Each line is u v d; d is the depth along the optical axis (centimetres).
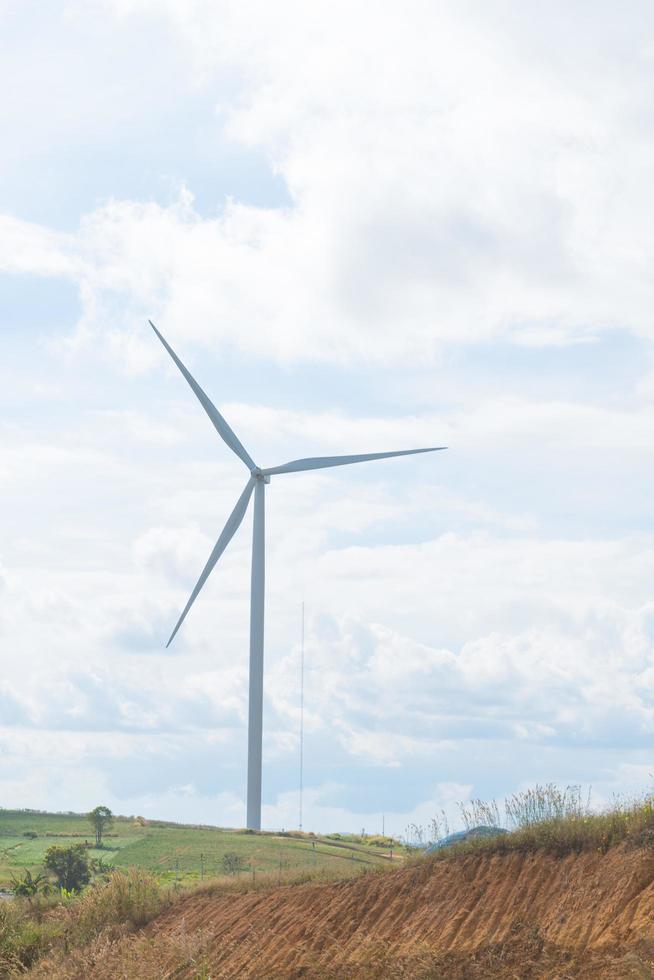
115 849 7431
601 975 1811
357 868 3097
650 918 1898
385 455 8344
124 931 3145
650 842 2128
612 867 2120
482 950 2100
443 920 2302
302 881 3083
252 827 8469
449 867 2486
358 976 2250
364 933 2441
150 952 2766
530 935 2056
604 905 2022
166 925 3084
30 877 5744
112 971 2723
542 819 2467
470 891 2347
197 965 2622
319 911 2647
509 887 2281
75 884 5822
